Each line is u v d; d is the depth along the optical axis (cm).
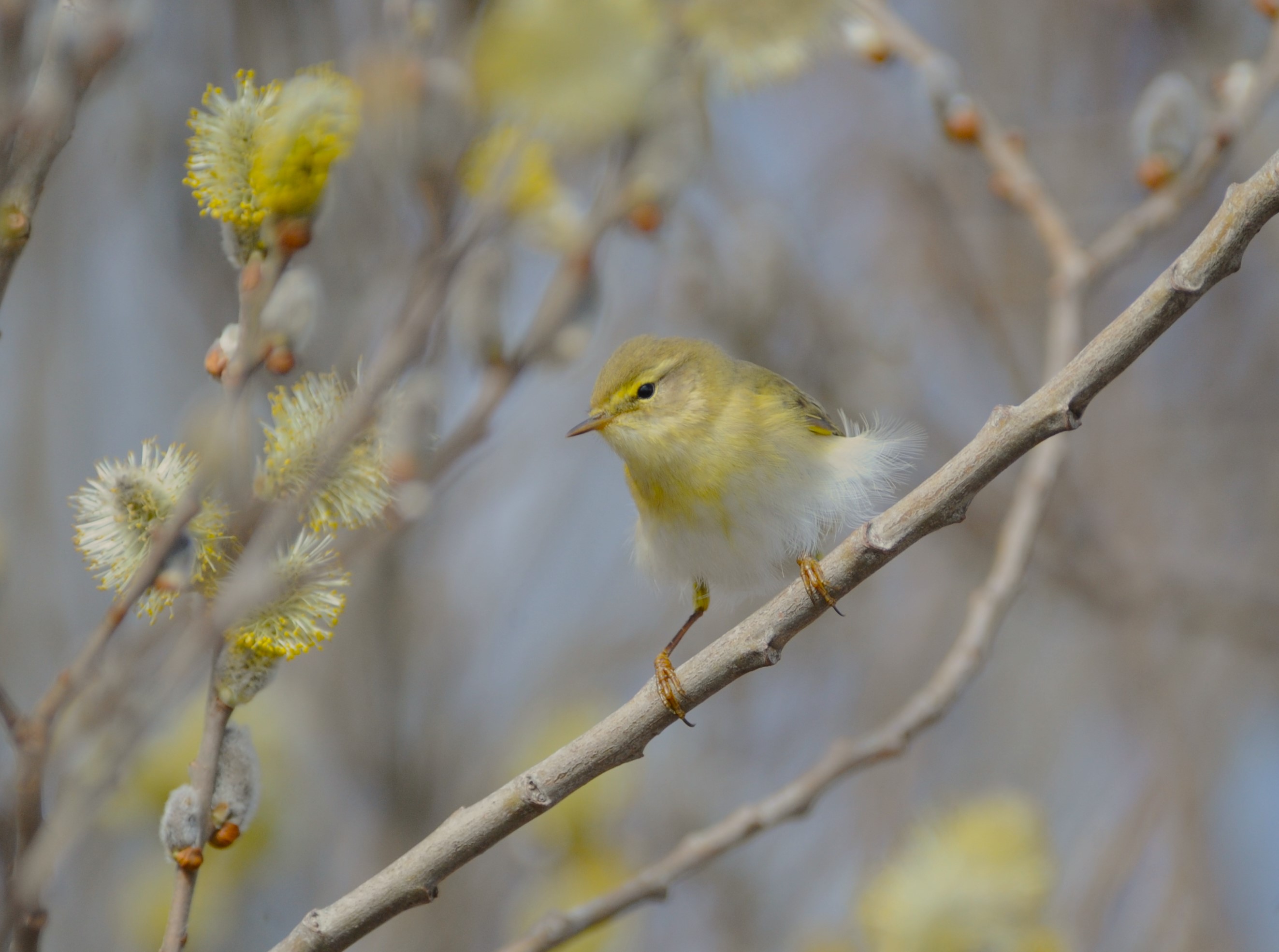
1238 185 491
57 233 1273
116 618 458
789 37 707
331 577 493
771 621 566
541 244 746
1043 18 1636
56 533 1233
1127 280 1571
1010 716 1475
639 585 1418
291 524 476
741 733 1459
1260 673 1440
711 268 1327
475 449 689
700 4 698
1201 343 1630
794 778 1420
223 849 486
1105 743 1424
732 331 1342
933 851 753
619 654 1370
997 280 1554
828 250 1531
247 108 502
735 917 1305
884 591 1585
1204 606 1397
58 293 1285
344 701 1241
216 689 488
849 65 1580
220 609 466
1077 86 1612
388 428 518
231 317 1230
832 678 1516
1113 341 516
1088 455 1514
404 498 608
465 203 641
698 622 1405
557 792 545
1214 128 914
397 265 869
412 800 1230
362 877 1180
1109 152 1554
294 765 1141
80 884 1102
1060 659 1511
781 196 1514
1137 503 1467
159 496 488
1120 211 1534
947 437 1426
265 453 501
